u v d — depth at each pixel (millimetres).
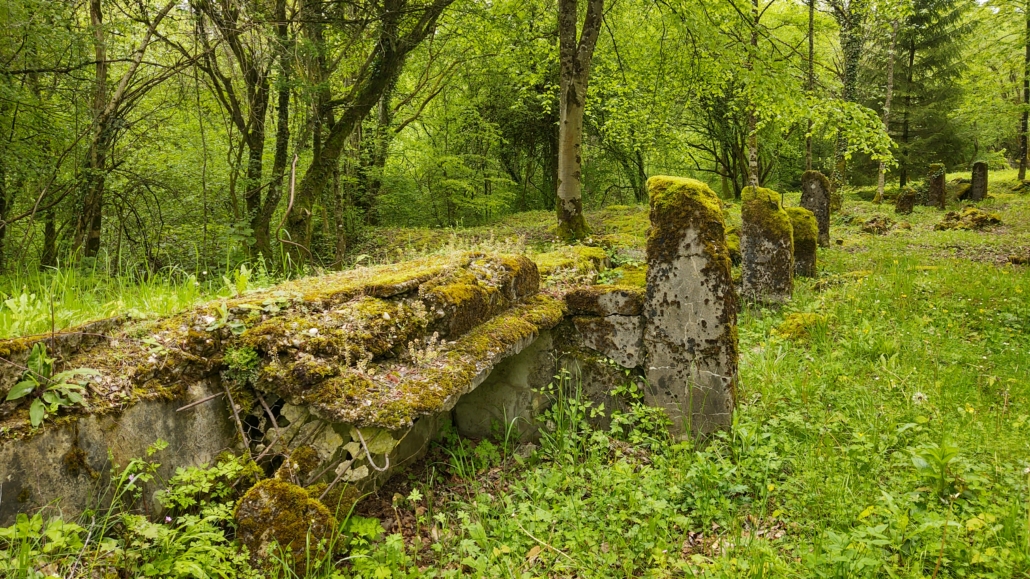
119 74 8422
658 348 3900
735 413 3744
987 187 18203
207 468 2479
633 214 12094
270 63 7848
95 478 2121
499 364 4039
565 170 9242
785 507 3018
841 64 20312
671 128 14172
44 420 2006
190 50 8094
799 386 4414
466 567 2625
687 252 3785
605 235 8898
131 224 7699
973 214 12789
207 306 2812
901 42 19875
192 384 2504
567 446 3674
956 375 4578
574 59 9023
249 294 3234
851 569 2334
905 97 20703
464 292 3395
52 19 6438
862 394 4293
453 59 15188
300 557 2246
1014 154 28500
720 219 3812
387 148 15367
